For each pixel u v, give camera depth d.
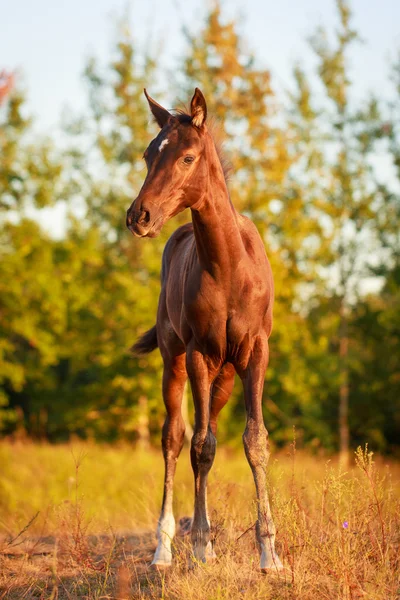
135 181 20.92
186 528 6.33
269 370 23.33
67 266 24.41
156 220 4.68
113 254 24.86
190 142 4.80
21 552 5.80
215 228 4.97
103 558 5.51
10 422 28.94
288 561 4.54
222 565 4.56
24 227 22.42
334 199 20.86
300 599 4.12
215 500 6.05
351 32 20.91
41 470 15.09
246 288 5.11
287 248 19.67
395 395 26.61
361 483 5.02
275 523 4.83
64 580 5.06
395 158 20.86
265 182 18.09
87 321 23.62
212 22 17.61
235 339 5.14
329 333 23.73
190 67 17.59
